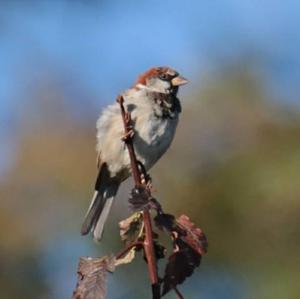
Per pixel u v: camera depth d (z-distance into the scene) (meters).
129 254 4.96
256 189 11.52
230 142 12.07
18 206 13.32
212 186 11.96
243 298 11.22
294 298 10.89
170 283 4.97
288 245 11.19
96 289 4.79
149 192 5.06
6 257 13.23
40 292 13.16
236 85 12.46
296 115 12.17
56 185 13.41
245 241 11.44
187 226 5.04
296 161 11.48
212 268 11.44
